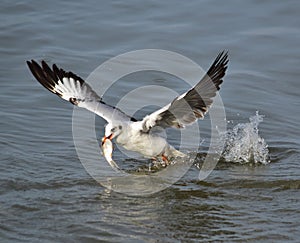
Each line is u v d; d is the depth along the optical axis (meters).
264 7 20.23
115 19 19.72
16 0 20.58
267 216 11.08
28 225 10.69
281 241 10.27
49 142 13.87
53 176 12.42
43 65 12.82
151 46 18.33
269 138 14.25
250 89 16.41
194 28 19.22
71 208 11.27
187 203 11.52
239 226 10.73
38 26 19.25
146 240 10.29
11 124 14.48
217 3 20.53
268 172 12.74
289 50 18.19
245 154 13.42
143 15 19.95
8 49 18.17
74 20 19.62
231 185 12.24
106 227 10.65
